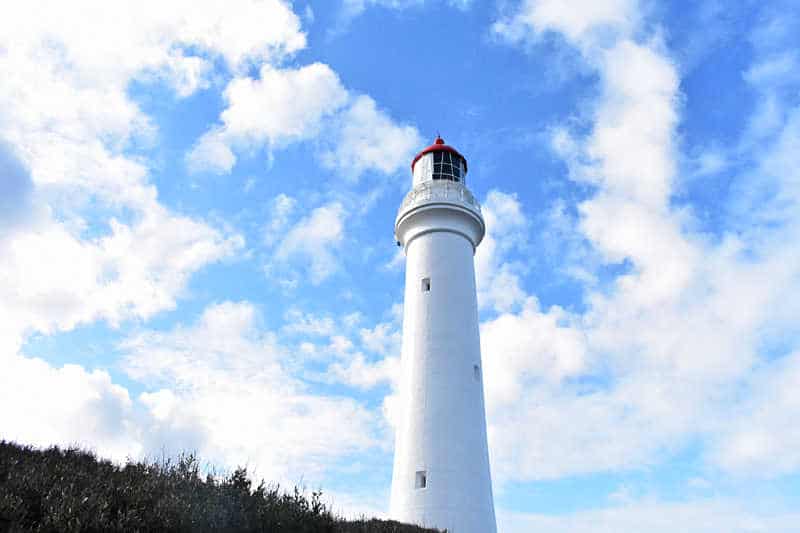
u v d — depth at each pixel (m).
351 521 13.20
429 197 24.47
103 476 9.37
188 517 8.23
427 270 23.66
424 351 22.16
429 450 20.34
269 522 9.25
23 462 9.14
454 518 19.22
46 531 6.93
